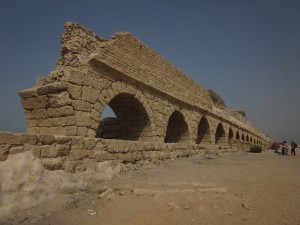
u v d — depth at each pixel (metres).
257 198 7.71
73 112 10.82
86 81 11.68
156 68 17.56
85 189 8.49
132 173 11.24
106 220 6.36
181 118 21.83
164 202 7.14
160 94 17.98
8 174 6.43
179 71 21.12
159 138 17.31
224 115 33.31
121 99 15.59
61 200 7.25
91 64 12.12
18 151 6.88
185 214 6.52
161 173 11.66
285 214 6.58
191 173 11.91
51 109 10.93
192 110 23.39
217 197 7.55
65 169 8.20
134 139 16.72
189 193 7.80
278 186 9.22
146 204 7.06
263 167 14.56
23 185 6.68
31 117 11.41
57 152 8.02
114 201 7.40
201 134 28.02
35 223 6.03
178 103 20.75
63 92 10.73
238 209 6.85
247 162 17.80
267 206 7.09
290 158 22.67
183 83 21.69
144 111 16.22
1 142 6.48
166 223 6.09
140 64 15.72
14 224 5.89
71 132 10.62
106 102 12.82
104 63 12.62
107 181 9.66
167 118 18.70
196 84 24.64
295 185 9.43
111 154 10.73
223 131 33.78
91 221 6.31
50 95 10.88
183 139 22.31
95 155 9.68
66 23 12.52
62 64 12.21
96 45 13.47
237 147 40.84
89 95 11.75
